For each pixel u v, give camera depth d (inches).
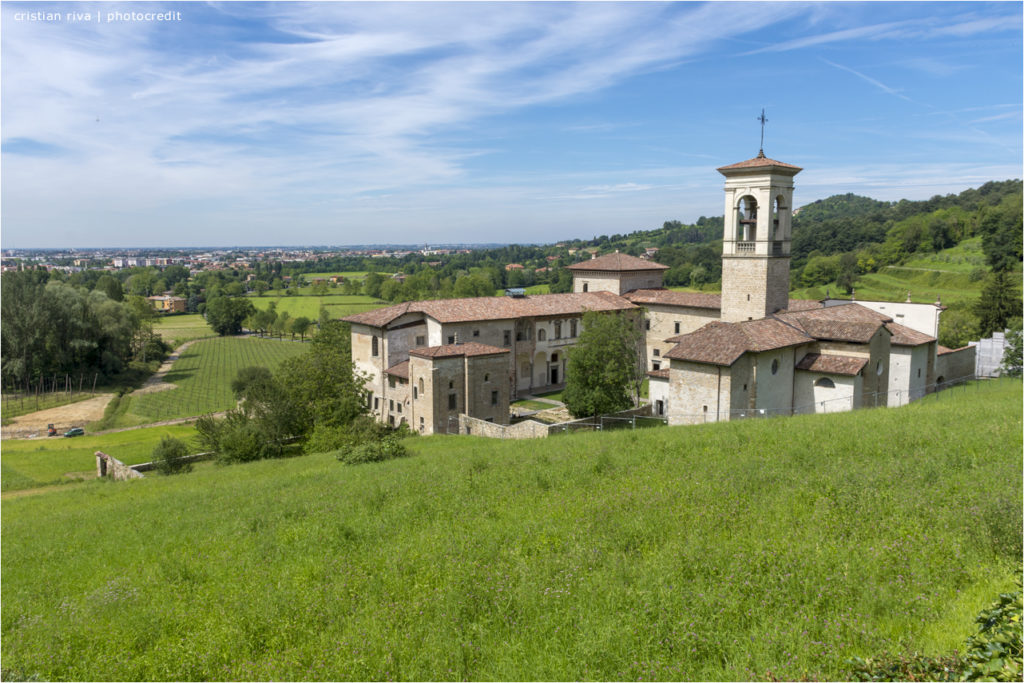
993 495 617.6
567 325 3088.1
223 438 2145.7
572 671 420.5
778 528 612.4
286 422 2278.5
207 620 566.9
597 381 2028.8
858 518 611.2
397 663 459.2
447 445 1792.6
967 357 2455.7
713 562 543.8
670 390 1727.4
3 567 862.5
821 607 465.7
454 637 480.4
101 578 764.6
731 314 2140.7
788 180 2055.9
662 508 698.8
